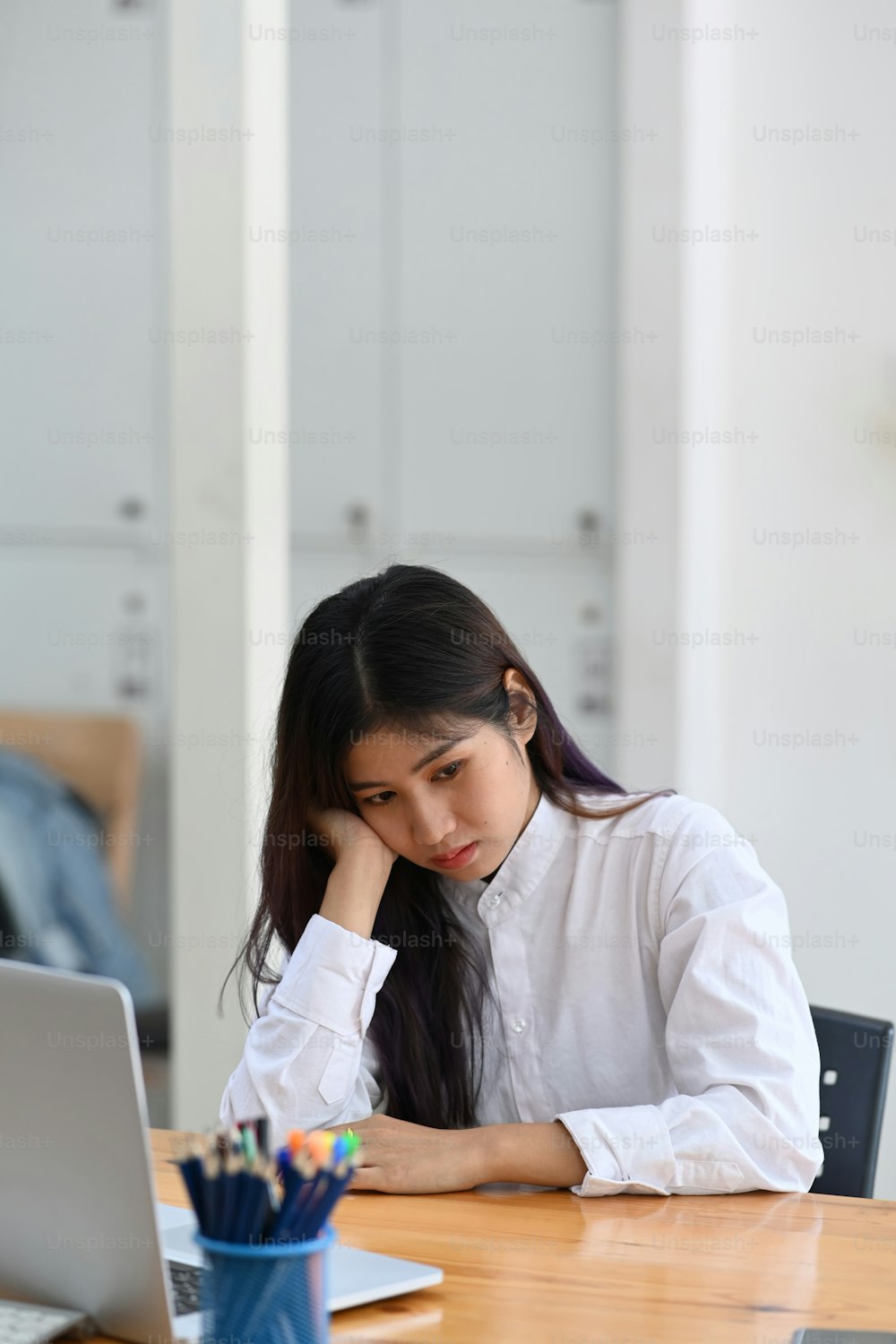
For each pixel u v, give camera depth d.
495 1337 0.92
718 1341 0.91
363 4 3.38
